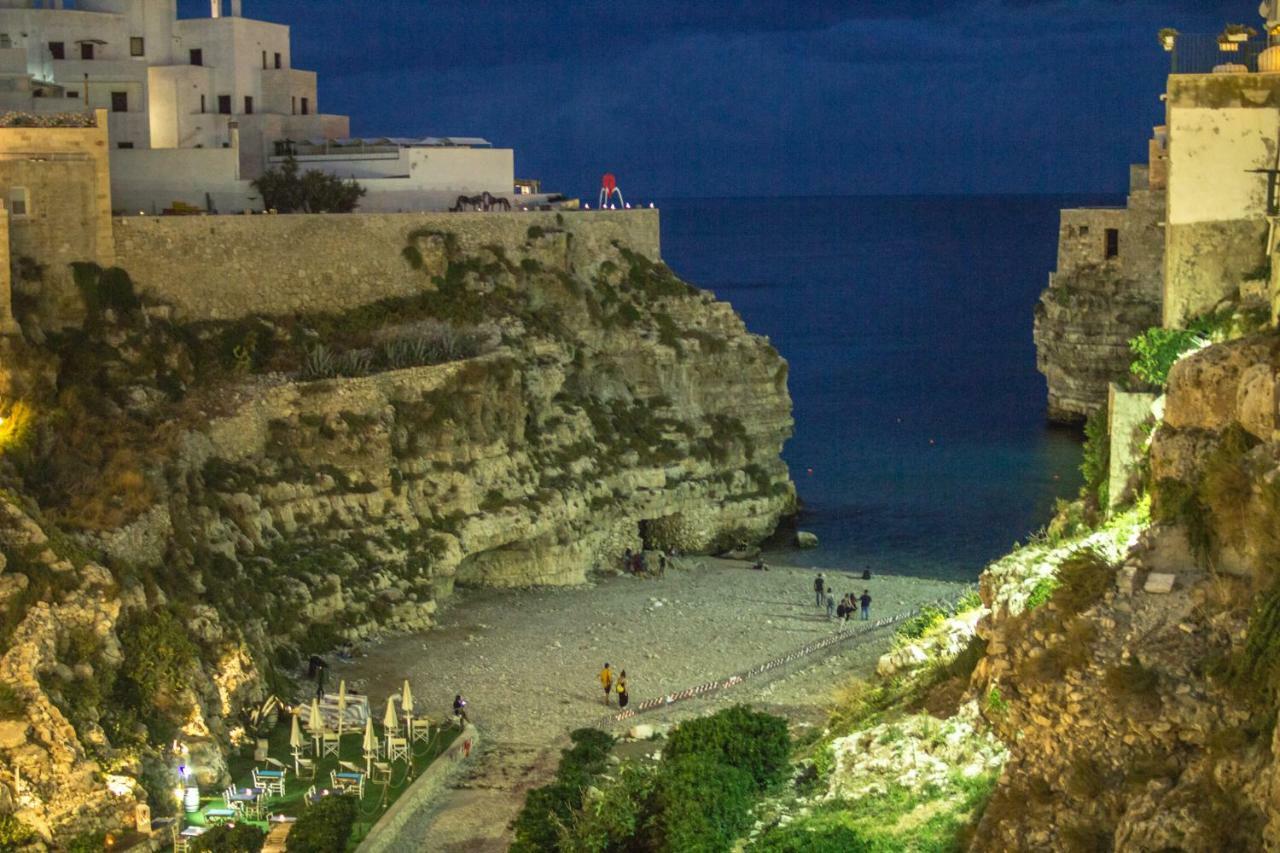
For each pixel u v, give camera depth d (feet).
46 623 171.01
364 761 181.47
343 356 263.08
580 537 274.36
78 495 198.90
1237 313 174.50
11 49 309.83
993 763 134.31
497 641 233.96
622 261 317.01
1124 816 100.78
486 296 291.38
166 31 336.90
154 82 328.70
